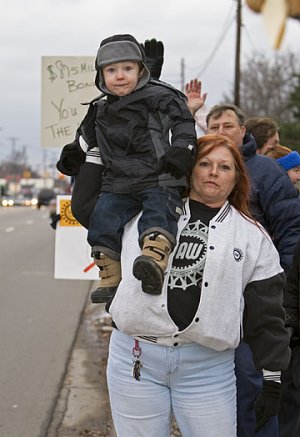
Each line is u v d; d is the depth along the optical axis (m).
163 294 2.52
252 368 3.42
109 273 2.73
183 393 2.63
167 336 2.55
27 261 16.09
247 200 2.76
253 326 2.61
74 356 6.99
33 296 10.81
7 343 7.54
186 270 2.53
